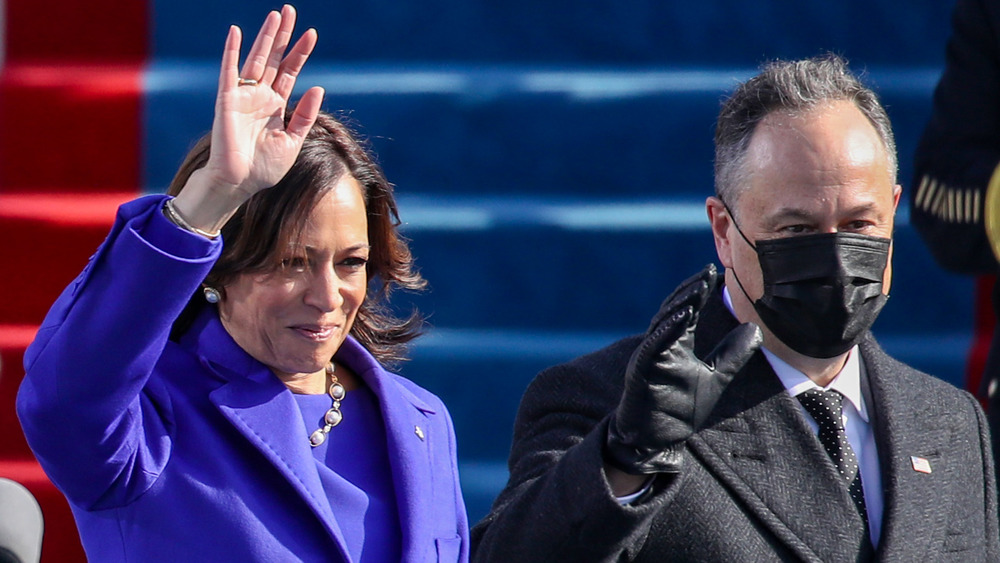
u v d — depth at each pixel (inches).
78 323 287.9
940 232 594.6
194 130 832.3
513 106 829.2
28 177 830.5
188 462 323.0
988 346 746.2
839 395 376.5
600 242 781.9
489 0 884.0
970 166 583.5
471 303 781.3
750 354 312.5
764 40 870.4
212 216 296.8
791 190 350.0
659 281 780.0
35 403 292.7
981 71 590.2
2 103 827.4
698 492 347.9
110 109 831.1
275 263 323.0
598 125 828.6
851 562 348.2
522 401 386.3
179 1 885.8
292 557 320.8
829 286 345.1
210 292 335.0
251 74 309.0
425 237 779.4
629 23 878.4
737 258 364.8
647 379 300.2
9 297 776.3
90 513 325.1
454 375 738.8
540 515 318.3
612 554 312.0
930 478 370.3
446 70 874.8
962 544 371.9
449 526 360.8
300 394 355.3
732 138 366.6
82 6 882.8
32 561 344.2
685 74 863.1
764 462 356.2
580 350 743.1
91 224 778.2
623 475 314.5
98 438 297.3
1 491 351.3
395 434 355.9
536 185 831.7
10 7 879.7
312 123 310.2
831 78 363.6
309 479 329.7
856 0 863.7
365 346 392.5
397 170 828.6
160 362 338.0
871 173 353.1
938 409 387.5
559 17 884.0
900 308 775.7
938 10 862.5
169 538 315.9
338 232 327.0
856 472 363.9
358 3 883.4
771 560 345.4
